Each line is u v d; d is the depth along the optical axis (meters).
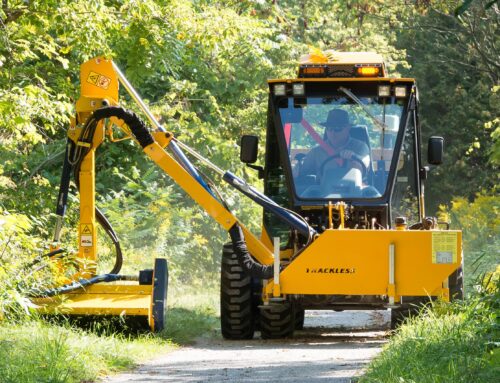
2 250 24.20
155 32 37.78
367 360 20.92
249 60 55.88
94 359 19.66
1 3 34.31
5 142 38.59
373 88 28.03
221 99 56.06
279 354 22.81
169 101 51.81
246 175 51.12
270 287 25.38
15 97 31.61
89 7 34.47
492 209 60.66
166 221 45.47
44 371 17.50
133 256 41.59
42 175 45.59
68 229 37.06
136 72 39.38
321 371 19.08
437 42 90.44
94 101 27.30
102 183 48.62
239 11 52.66
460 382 15.44
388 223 27.34
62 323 23.81
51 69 39.62
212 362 21.17
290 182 27.62
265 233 28.09
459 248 25.00
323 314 36.88
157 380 18.19
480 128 92.44
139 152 49.34
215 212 26.84
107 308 24.50
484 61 82.62
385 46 73.50
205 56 52.34
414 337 19.36
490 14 80.00
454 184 92.06
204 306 34.78
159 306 25.33
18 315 23.08
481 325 18.64
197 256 48.69
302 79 27.98
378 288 25.05
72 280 25.80
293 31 68.50
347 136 27.83
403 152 27.91
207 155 49.88
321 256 25.12
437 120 95.44
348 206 27.30
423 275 25.08
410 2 81.38
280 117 28.00
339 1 73.81
